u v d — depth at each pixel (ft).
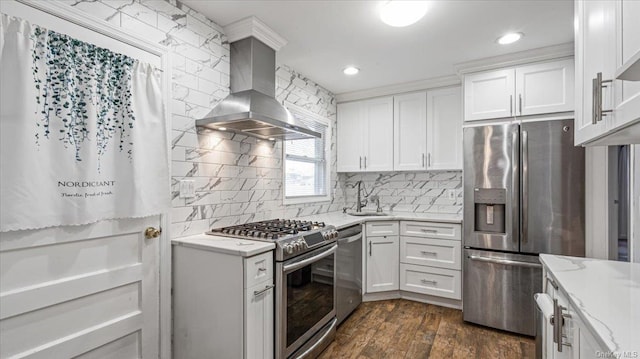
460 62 9.36
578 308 3.21
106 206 4.99
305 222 8.13
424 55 8.89
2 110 3.93
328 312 7.62
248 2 6.38
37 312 4.33
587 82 4.05
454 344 7.68
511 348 7.48
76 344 4.72
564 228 7.82
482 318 8.63
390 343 7.71
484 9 6.55
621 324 2.81
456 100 10.67
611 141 4.05
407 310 9.70
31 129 4.15
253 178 8.36
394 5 6.26
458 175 11.60
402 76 10.64
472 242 8.82
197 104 6.74
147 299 5.73
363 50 8.61
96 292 4.99
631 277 4.18
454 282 9.65
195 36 6.70
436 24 7.18
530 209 8.14
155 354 5.86
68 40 4.55
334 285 7.89
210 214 7.03
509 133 8.38
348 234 8.99
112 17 5.23
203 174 6.88
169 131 6.13
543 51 8.32
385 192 12.82
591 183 7.69
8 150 3.97
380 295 10.58
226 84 7.45
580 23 4.33
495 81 9.01
